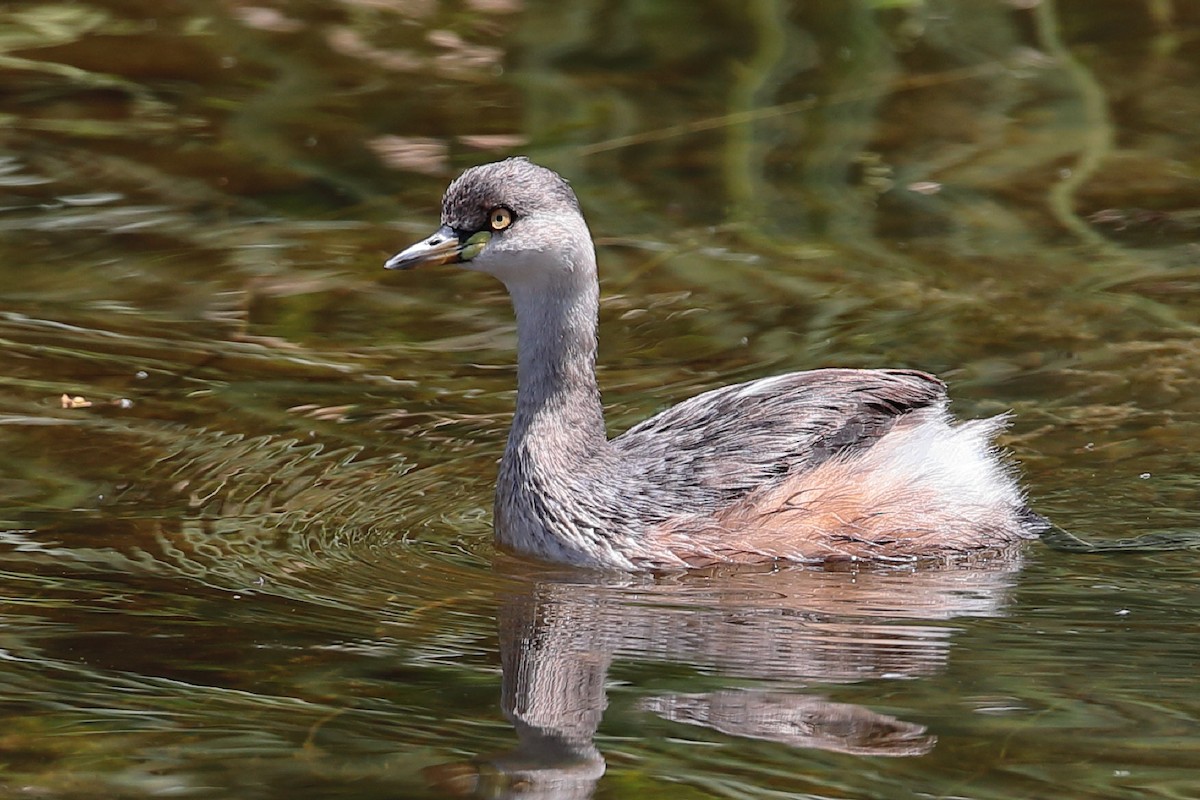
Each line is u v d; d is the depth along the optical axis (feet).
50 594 37.50
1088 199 61.05
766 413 42.37
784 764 30.37
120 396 48.65
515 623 36.94
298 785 29.55
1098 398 48.16
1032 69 71.56
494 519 42.11
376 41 74.84
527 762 30.37
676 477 41.27
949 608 37.88
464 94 69.72
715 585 39.60
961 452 42.70
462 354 51.96
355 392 49.44
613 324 53.21
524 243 41.27
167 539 40.73
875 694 33.14
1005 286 55.11
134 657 34.55
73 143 65.26
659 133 66.23
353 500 43.50
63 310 53.88
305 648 35.24
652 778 29.84
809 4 76.89
